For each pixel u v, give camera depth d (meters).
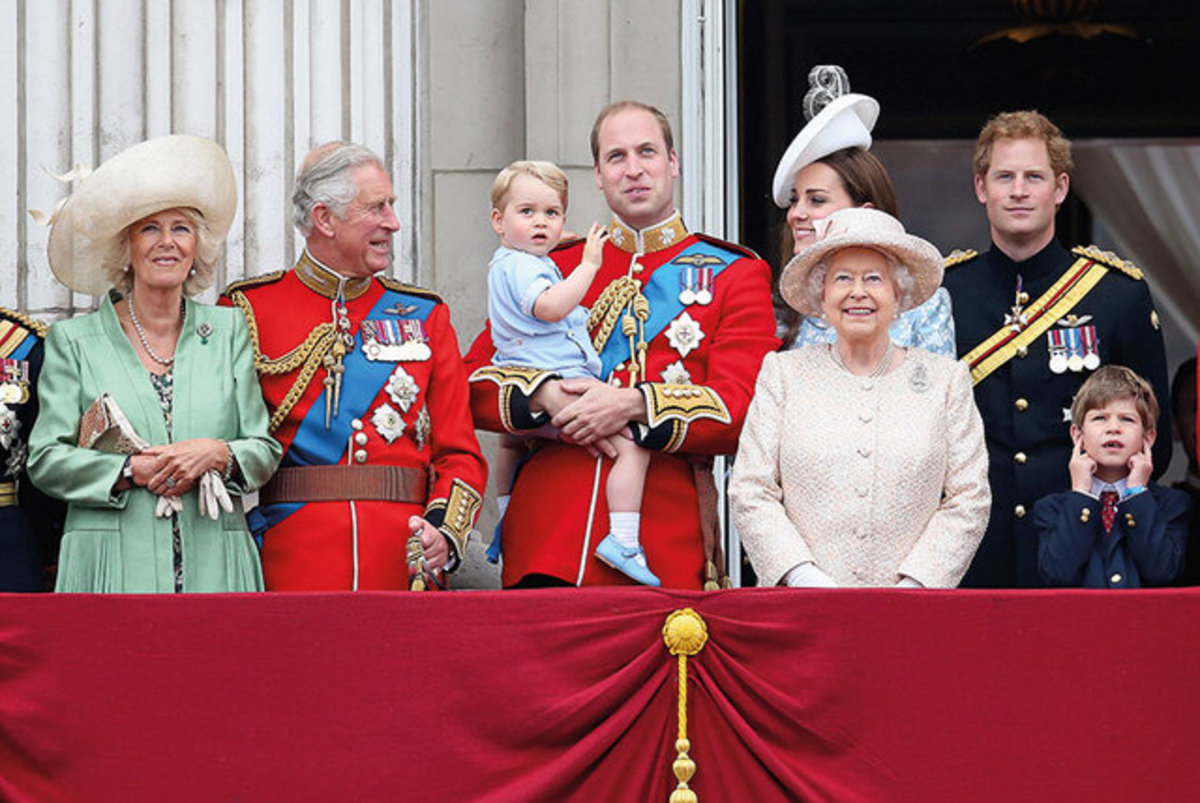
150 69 31.05
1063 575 24.05
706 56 32.06
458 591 22.14
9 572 23.91
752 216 37.00
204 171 23.98
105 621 22.09
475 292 32.09
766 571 22.97
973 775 21.67
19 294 30.72
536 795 21.78
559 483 24.50
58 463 23.23
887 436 23.16
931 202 39.28
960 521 23.02
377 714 21.94
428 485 24.62
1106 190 39.66
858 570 22.94
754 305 24.86
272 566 24.02
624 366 24.81
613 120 25.22
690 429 24.03
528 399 24.34
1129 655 21.72
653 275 25.11
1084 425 24.38
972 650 21.77
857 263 23.34
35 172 30.78
